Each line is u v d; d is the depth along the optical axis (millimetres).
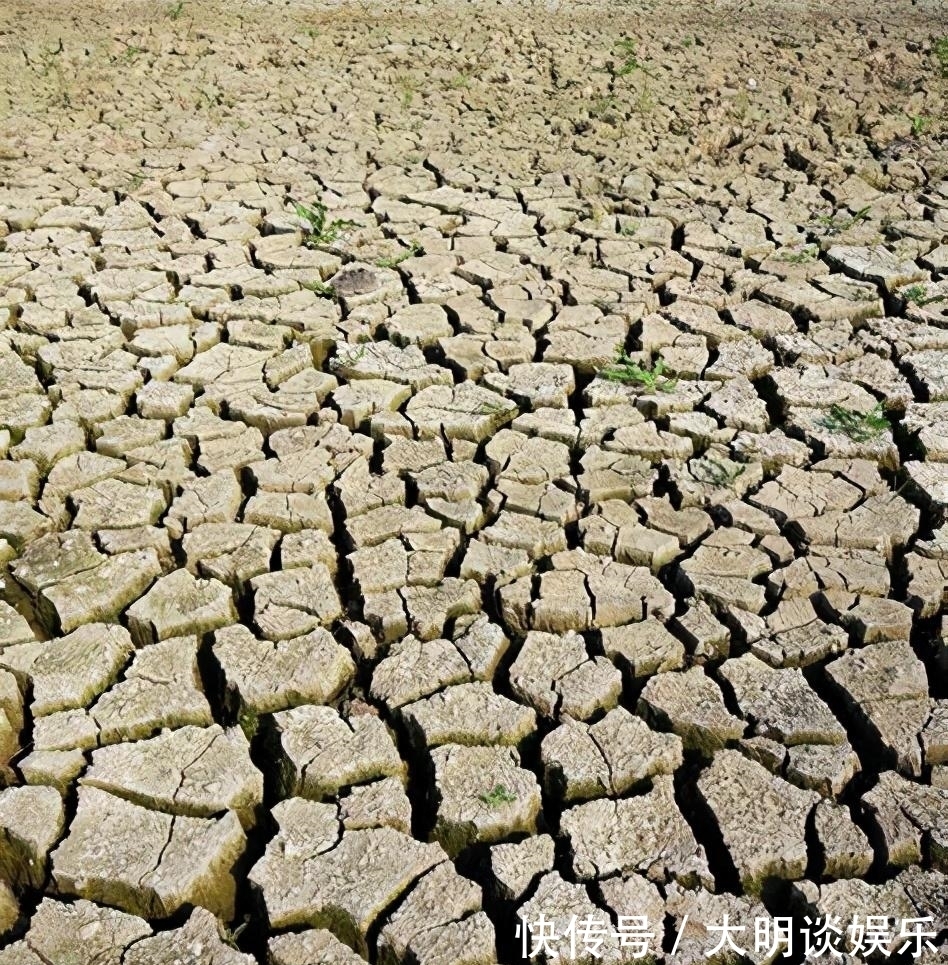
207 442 3504
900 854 2338
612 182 5363
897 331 4207
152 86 6426
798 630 2852
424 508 3268
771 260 4711
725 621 2920
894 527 3188
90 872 2254
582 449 3572
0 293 4258
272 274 4484
